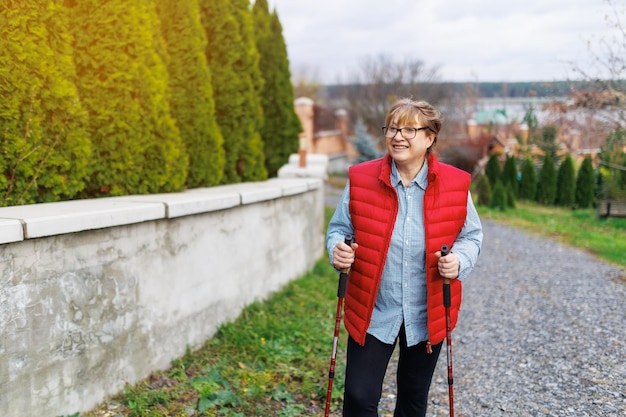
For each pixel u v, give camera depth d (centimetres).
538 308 620
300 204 714
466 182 267
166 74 498
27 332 288
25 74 369
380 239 261
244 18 707
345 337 510
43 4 381
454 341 521
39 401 296
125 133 457
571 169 1788
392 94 2975
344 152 3728
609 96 1212
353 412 266
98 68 444
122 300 357
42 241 296
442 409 377
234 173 687
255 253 554
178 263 416
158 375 390
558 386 404
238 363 423
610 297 653
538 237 1182
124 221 349
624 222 1372
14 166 372
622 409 362
